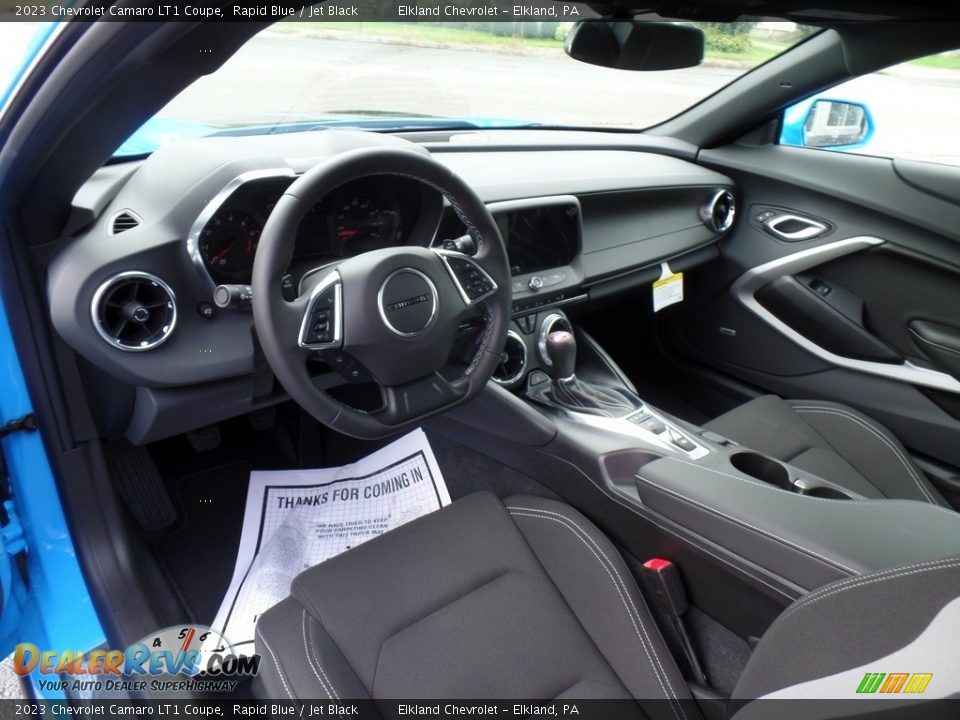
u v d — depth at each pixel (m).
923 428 1.84
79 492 1.36
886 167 1.83
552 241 1.69
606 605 1.14
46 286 1.19
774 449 1.65
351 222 1.39
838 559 0.98
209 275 1.18
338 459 1.86
